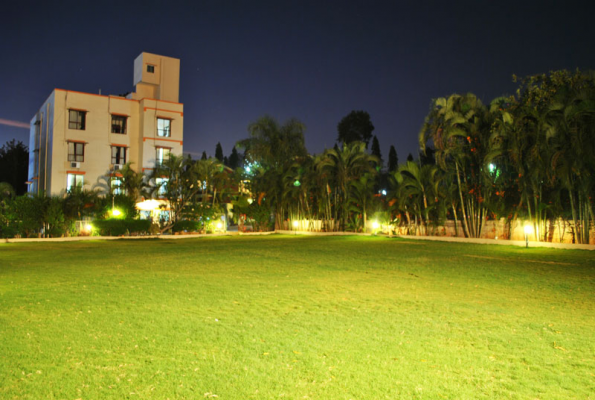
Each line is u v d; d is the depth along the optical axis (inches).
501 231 838.5
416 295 312.3
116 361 177.2
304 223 1327.5
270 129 1556.3
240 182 1414.9
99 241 986.7
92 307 272.1
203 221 1286.9
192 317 246.7
